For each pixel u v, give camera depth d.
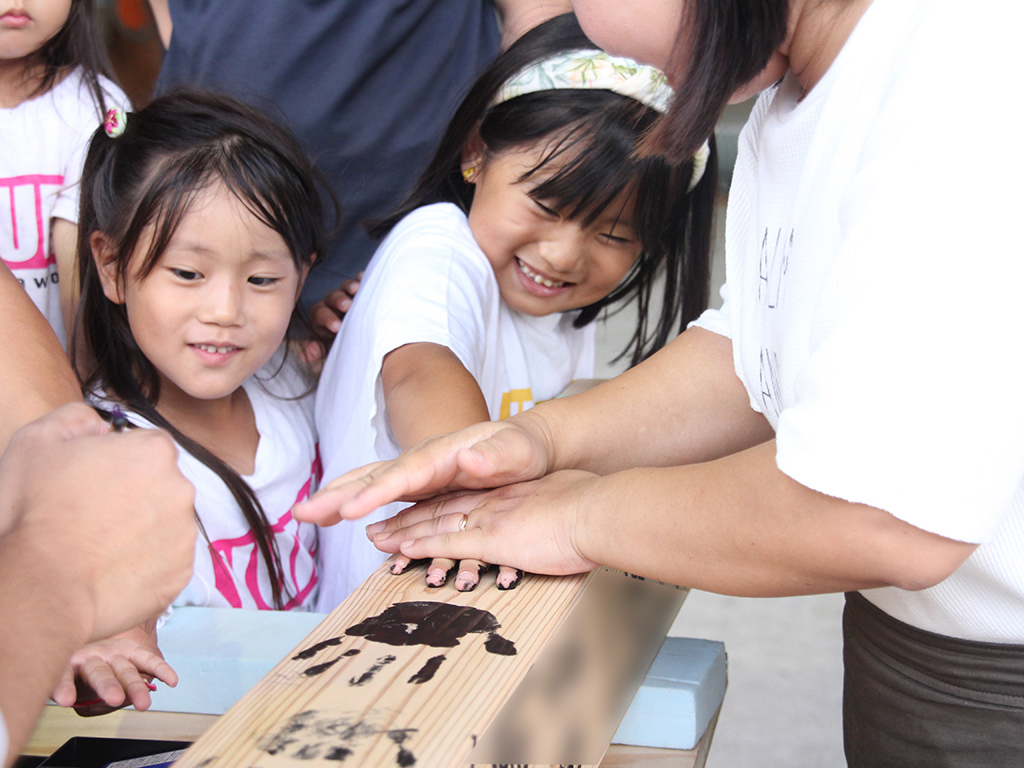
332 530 1.24
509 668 0.54
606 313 1.60
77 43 1.48
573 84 1.17
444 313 1.11
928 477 0.53
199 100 1.23
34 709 0.40
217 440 1.28
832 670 2.14
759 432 0.96
